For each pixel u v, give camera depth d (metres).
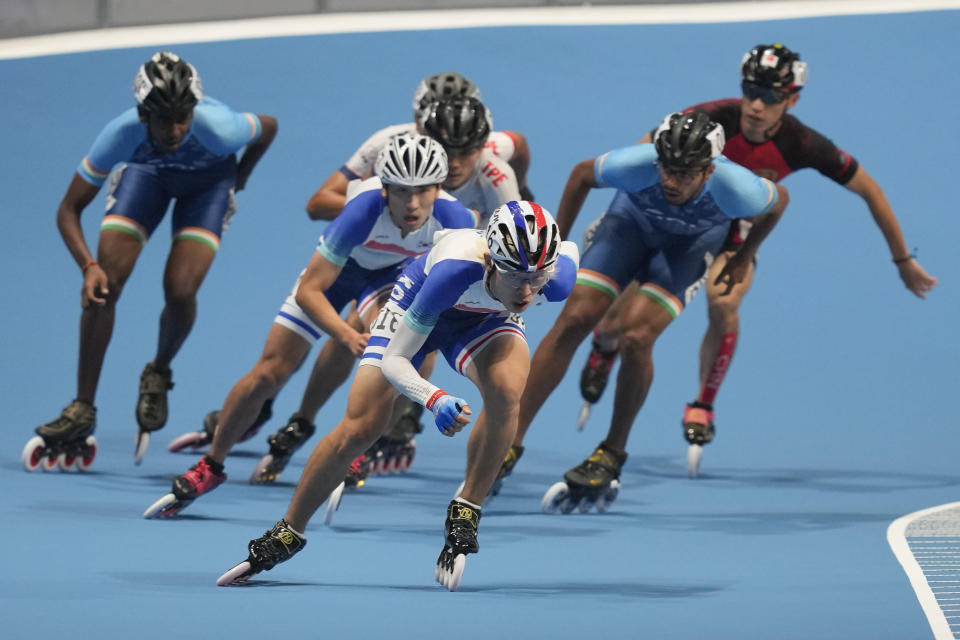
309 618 16.11
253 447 29.38
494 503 24.69
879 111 48.66
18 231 40.53
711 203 23.55
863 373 33.56
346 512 23.55
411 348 17.20
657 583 18.39
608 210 24.84
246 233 40.62
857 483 26.33
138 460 26.75
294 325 22.59
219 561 19.42
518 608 16.84
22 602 16.61
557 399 32.91
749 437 30.08
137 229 25.97
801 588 18.09
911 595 17.66
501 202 23.95
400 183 19.97
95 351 25.86
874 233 40.91
